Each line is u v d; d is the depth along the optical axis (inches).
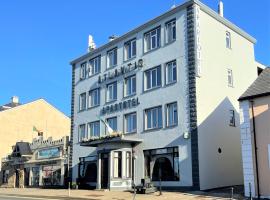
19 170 2016.5
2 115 2236.7
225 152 1227.9
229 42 1357.0
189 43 1214.3
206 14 1268.5
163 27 1314.0
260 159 932.0
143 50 1379.2
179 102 1214.9
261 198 906.7
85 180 1501.0
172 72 1263.5
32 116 2346.2
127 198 999.0
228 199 902.4
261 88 969.5
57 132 2413.9
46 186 1737.2
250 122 962.7
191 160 1144.8
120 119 1428.4
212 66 1253.7
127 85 1432.1
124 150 1315.2
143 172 1290.6
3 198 1100.5
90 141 1384.1
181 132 1190.9
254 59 1466.5
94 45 1689.2
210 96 1222.9
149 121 1316.4
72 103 1720.0
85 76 1667.1
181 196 997.2
